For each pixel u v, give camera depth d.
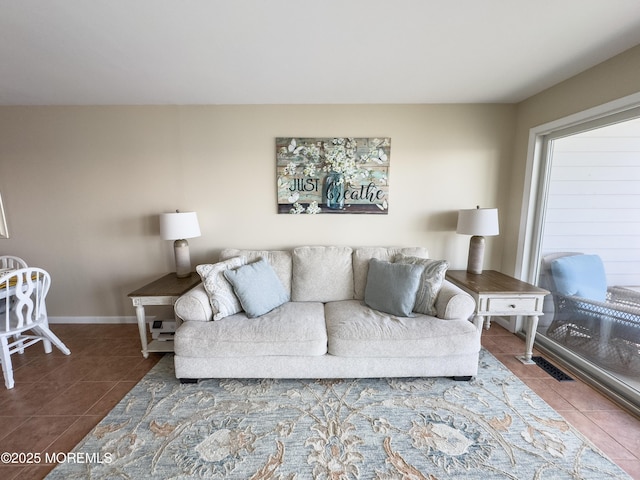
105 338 2.60
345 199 2.69
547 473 1.29
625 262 1.89
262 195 2.70
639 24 1.42
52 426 1.57
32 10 1.30
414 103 2.59
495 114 2.60
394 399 1.76
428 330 1.86
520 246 2.55
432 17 1.38
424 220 2.73
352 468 1.31
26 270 1.98
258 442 1.45
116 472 1.30
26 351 2.38
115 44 1.60
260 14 1.35
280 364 1.86
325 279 2.45
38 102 2.52
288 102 2.56
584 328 2.09
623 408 1.68
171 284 2.38
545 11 1.33
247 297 2.04
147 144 2.63
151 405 1.72
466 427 1.55
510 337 2.55
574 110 2.02
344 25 1.44
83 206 2.72
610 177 1.94
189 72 1.96
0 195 2.68
